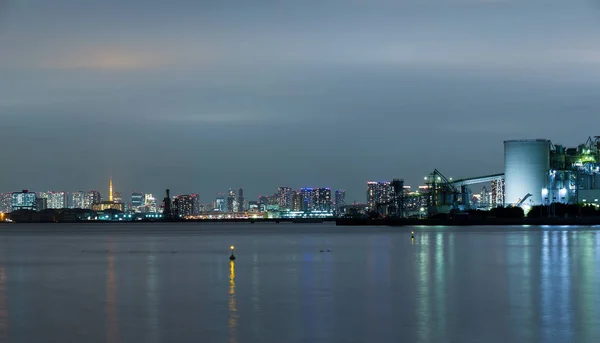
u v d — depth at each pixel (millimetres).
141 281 98938
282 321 65562
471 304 74875
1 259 147625
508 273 106375
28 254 165375
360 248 178250
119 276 106688
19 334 60781
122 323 65062
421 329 61688
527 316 67375
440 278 100062
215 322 65250
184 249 184000
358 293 84250
